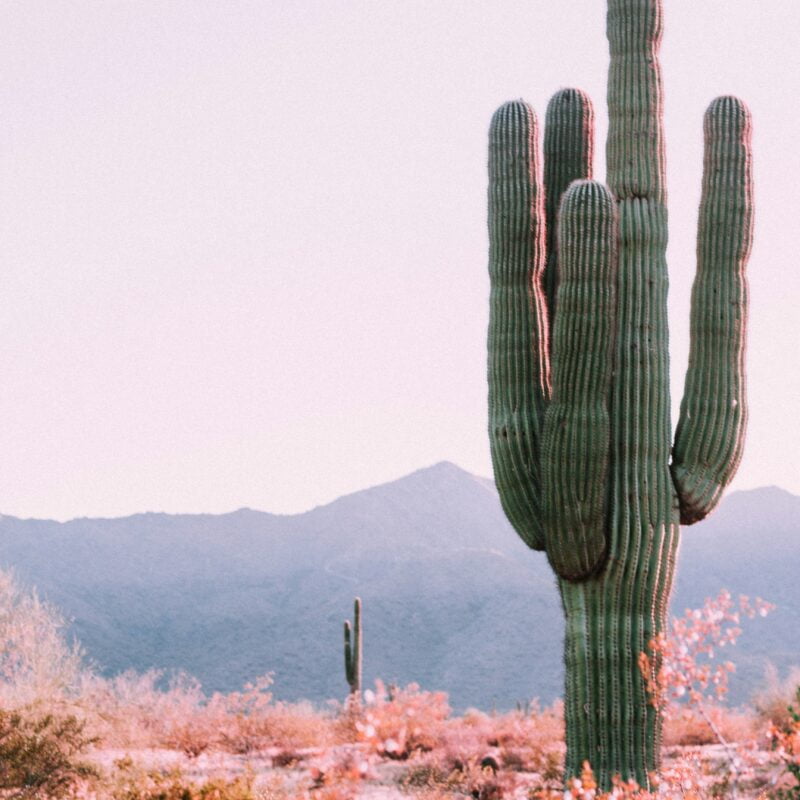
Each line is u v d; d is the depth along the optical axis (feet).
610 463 38.06
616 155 40.14
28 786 37.68
